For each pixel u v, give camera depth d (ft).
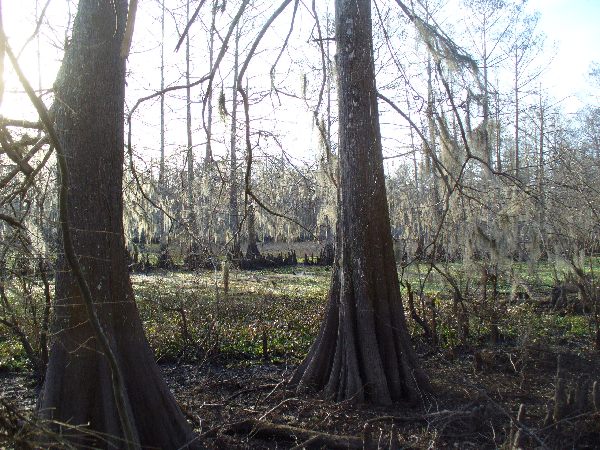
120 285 18.67
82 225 17.93
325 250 89.04
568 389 24.08
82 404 17.49
